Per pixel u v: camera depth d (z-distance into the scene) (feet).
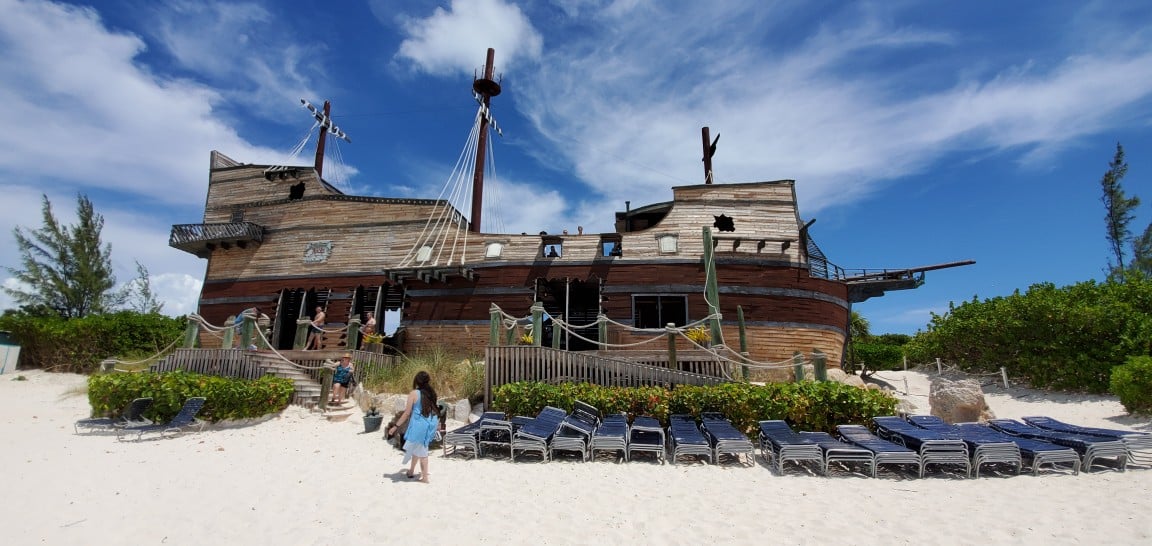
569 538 17.99
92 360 71.72
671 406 36.35
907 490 24.04
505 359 41.45
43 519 19.15
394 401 41.01
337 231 75.05
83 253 94.63
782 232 65.72
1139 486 23.76
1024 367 54.95
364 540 17.65
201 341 75.61
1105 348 48.55
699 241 65.36
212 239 75.31
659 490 23.98
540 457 30.58
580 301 79.71
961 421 39.19
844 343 67.10
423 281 67.82
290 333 75.15
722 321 62.03
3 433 34.96
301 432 36.73
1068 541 17.35
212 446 32.50
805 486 24.80
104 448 31.40
